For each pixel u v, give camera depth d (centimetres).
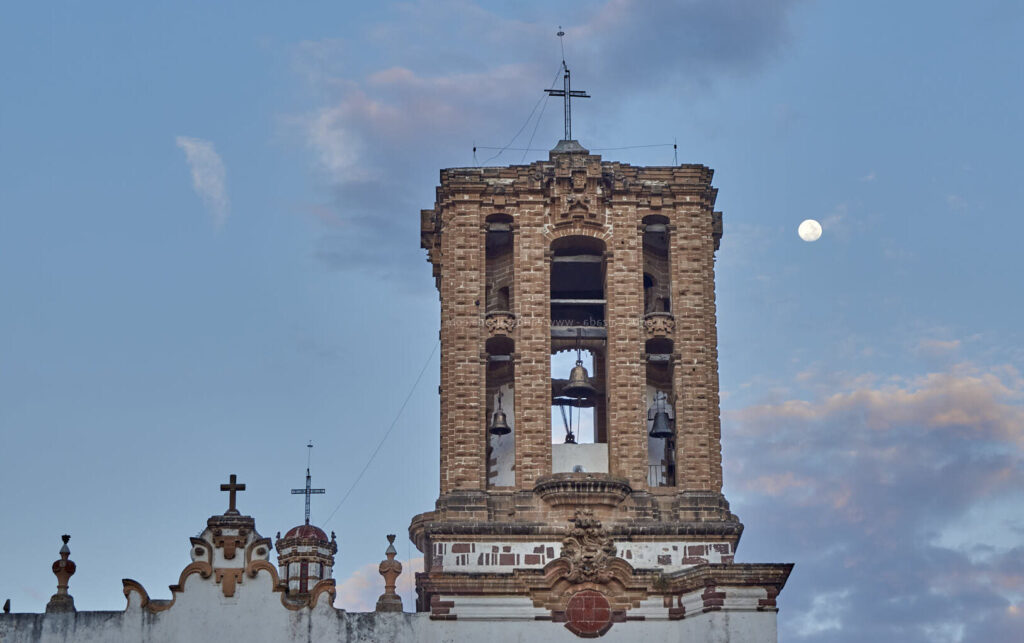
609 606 8038
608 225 8819
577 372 8769
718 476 8506
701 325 8700
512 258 8875
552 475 8306
